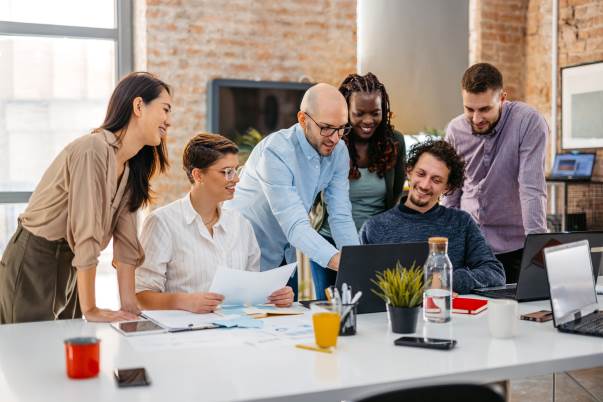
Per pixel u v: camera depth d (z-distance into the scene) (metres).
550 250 2.31
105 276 6.09
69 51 6.04
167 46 6.04
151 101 2.39
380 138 3.35
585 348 2.03
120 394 1.61
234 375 1.74
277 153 2.88
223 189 2.57
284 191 2.86
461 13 7.15
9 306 2.54
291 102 6.39
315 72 6.50
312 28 6.46
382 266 2.49
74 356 1.72
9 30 5.83
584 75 6.58
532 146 3.54
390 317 2.21
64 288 2.60
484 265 2.93
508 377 1.86
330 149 2.88
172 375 1.74
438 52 7.10
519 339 2.13
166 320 2.28
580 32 6.63
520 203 3.70
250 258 2.76
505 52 7.21
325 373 1.76
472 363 1.86
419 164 2.92
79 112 6.09
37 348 2.00
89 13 6.09
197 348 1.99
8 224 5.89
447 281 2.33
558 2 6.84
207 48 6.16
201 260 2.59
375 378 1.72
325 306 2.14
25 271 2.51
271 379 1.71
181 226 2.59
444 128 7.14
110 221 2.39
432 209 2.97
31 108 5.94
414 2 7.00
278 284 2.49
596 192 6.54
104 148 2.30
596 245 2.83
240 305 2.49
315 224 3.39
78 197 2.28
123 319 2.33
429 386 1.25
